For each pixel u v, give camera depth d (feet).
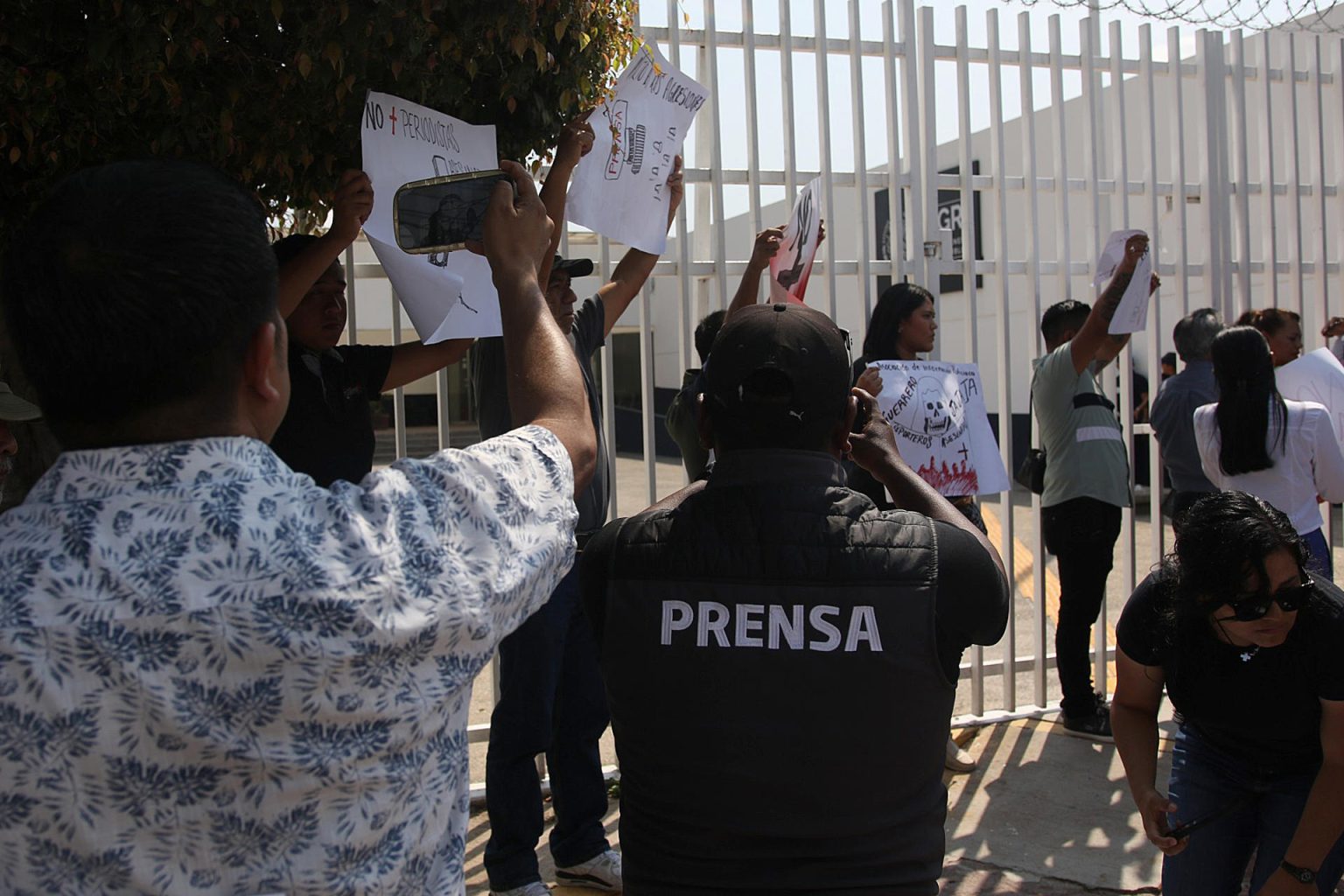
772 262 12.95
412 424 56.18
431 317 8.21
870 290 16.31
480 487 3.87
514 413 4.47
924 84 16.38
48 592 3.23
